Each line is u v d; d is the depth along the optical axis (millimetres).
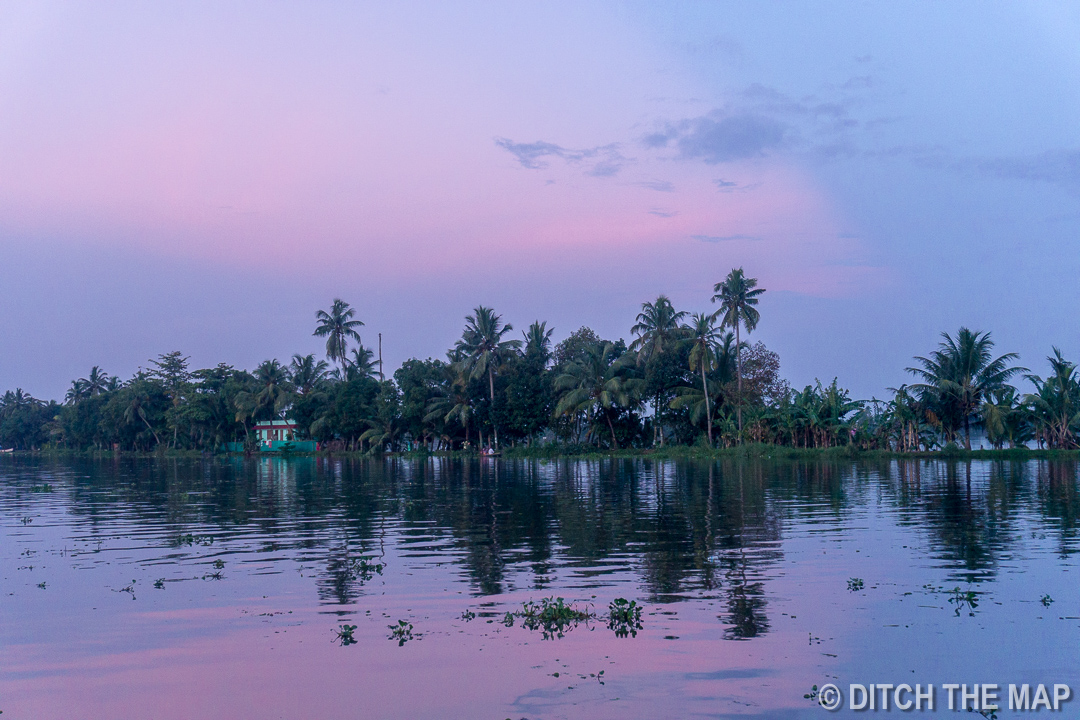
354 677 10258
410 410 87062
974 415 65188
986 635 11617
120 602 14188
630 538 20594
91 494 38938
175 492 39500
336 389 104000
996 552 17875
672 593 14250
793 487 35344
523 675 10219
